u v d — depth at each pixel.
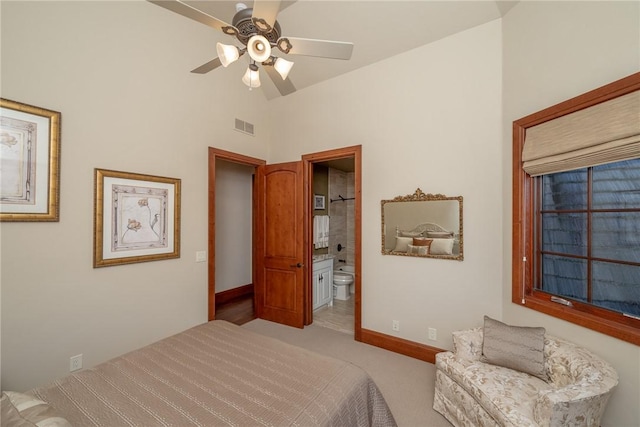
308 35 2.92
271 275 3.78
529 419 1.33
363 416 1.34
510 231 2.27
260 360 1.57
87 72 2.15
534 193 2.16
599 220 1.73
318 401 1.22
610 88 1.56
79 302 2.11
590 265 1.78
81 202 2.12
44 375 1.94
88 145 2.16
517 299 2.18
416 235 2.75
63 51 2.03
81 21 2.12
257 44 1.62
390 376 2.42
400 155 2.88
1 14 1.76
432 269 2.69
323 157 3.44
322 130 3.45
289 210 3.66
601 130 1.59
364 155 3.12
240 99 3.54
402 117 2.87
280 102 3.85
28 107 1.85
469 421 1.65
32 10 1.88
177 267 2.80
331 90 3.39
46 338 1.95
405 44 2.78
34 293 1.90
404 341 2.82
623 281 1.60
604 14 1.62
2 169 1.76
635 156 1.47
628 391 1.46
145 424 1.07
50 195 1.95
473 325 2.48
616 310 1.63
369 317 3.06
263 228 3.87
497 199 2.37
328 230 5.21
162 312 2.67
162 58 2.67
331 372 1.45
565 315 1.79
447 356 1.95
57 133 1.98
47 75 1.95
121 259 2.35
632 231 1.57
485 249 2.43
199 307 3.01
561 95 1.86
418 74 2.77
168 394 1.25
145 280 2.54
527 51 2.12
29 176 1.87
